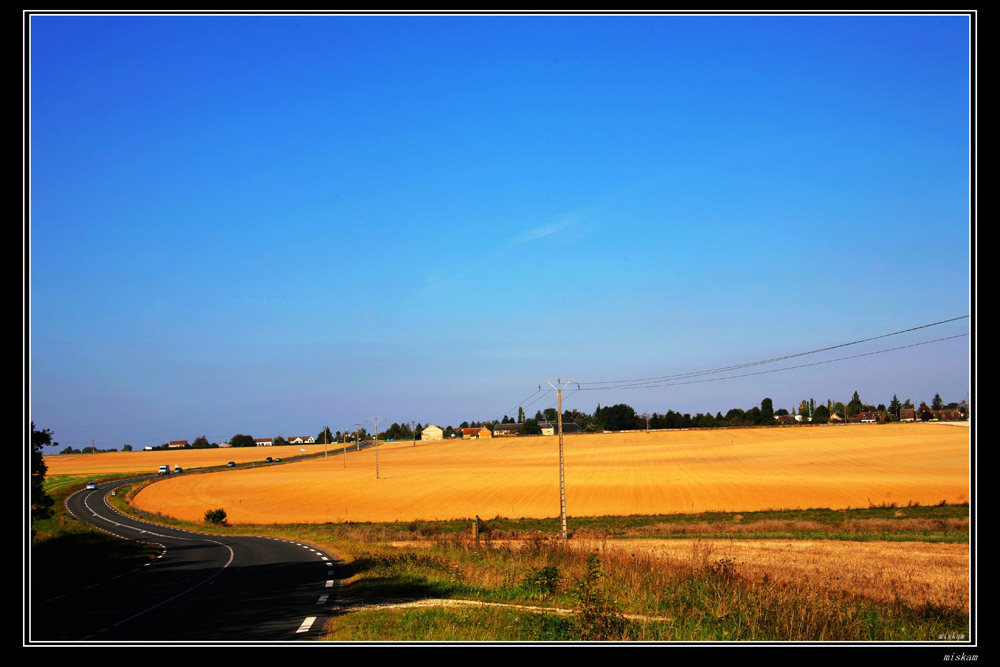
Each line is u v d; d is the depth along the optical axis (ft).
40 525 192.65
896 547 103.45
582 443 513.04
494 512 206.90
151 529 188.14
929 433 410.31
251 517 229.04
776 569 72.74
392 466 419.95
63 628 41.65
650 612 43.70
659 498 221.46
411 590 54.08
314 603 49.60
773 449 386.73
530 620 39.17
